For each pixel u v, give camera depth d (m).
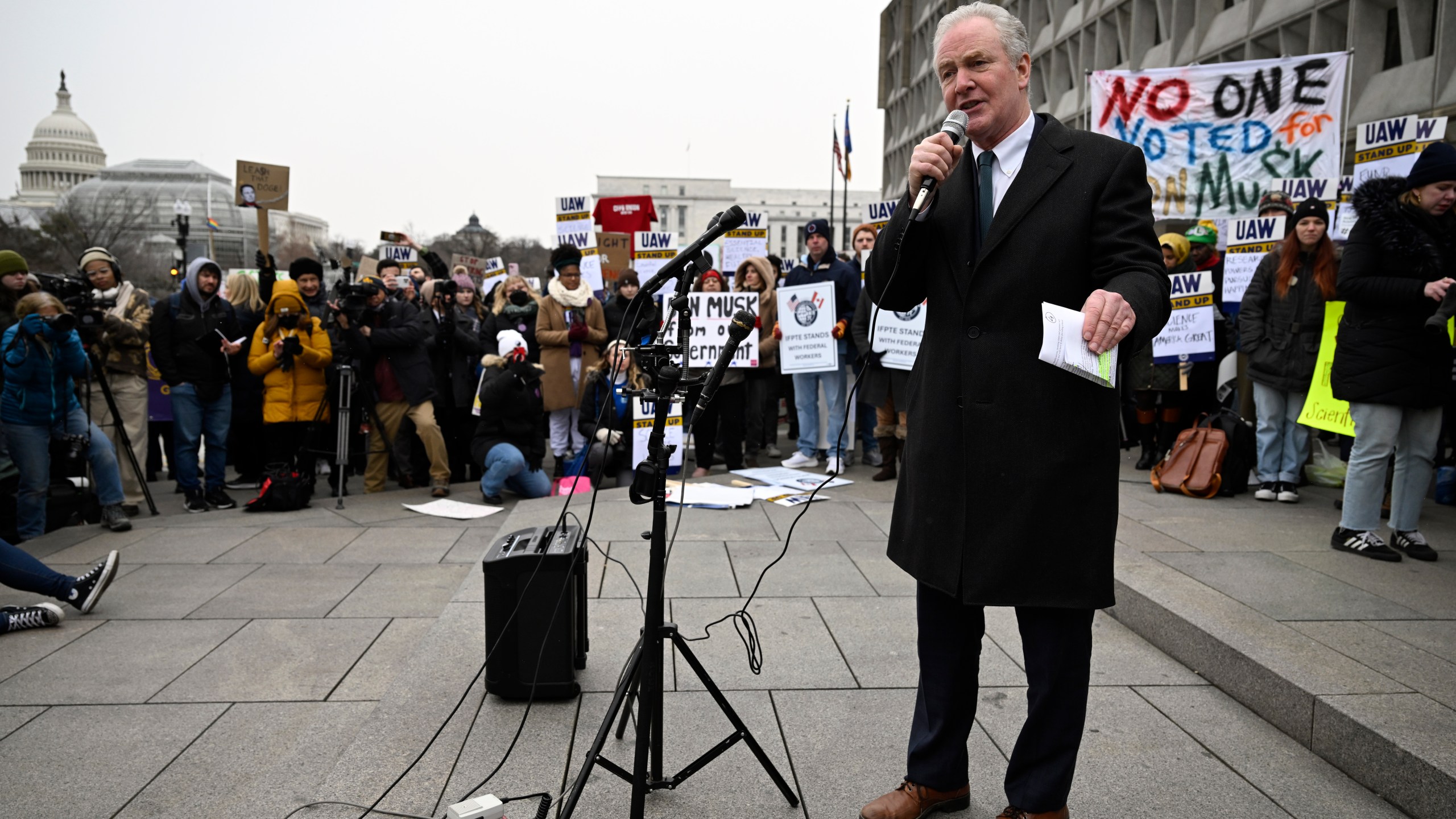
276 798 2.55
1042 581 2.00
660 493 2.07
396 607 4.24
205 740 2.94
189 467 6.75
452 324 7.73
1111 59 19.94
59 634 3.88
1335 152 7.05
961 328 2.09
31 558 4.02
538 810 2.25
